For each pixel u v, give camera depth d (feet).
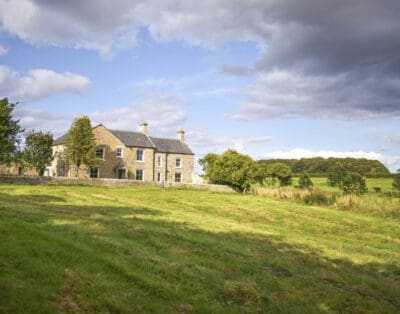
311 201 119.85
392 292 37.60
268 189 140.05
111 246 35.27
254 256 42.98
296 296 32.60
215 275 33.60
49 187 110.01
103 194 104.06
